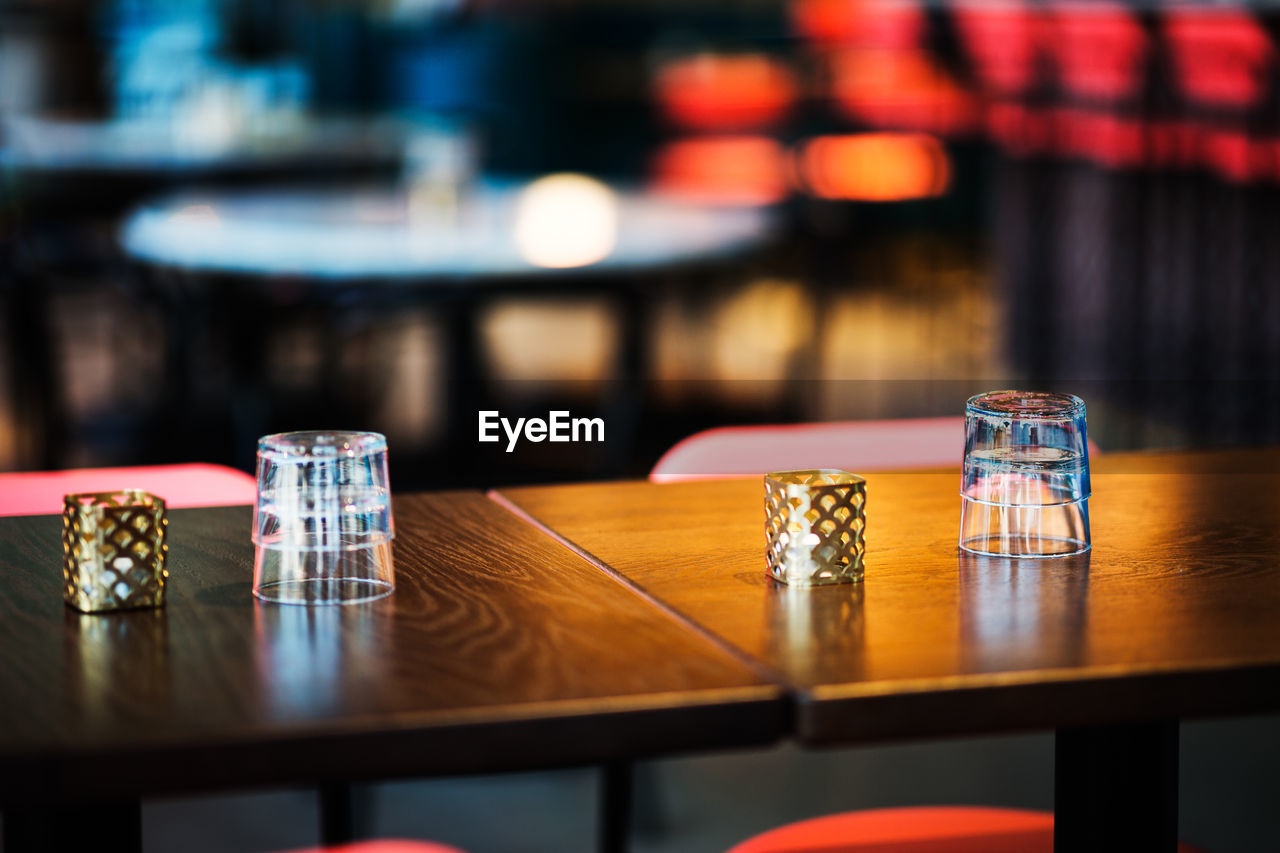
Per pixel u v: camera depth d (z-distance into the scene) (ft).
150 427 15.37
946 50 21.45
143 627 3.16
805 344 18.21
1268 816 7.70
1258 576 3.58
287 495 3.37
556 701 2.65
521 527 4.17
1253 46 14.71
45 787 2.42
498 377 16.60
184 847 7.44
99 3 24.89
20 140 15.39
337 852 4.10
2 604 3.34
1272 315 15.03
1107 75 16.29
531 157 26.43
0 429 15.10
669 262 9.60
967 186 21.99
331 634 3.09
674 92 26.32
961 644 3.01
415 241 10.04
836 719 2.70
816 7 24.91
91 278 16.46
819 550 3.46
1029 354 17.47
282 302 12.19
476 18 26.48
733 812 7.86
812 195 23.49
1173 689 2.87
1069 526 3.80
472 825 7.72
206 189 12.78
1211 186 15.34
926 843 4.01
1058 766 3.65
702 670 2.83
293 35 26.84
